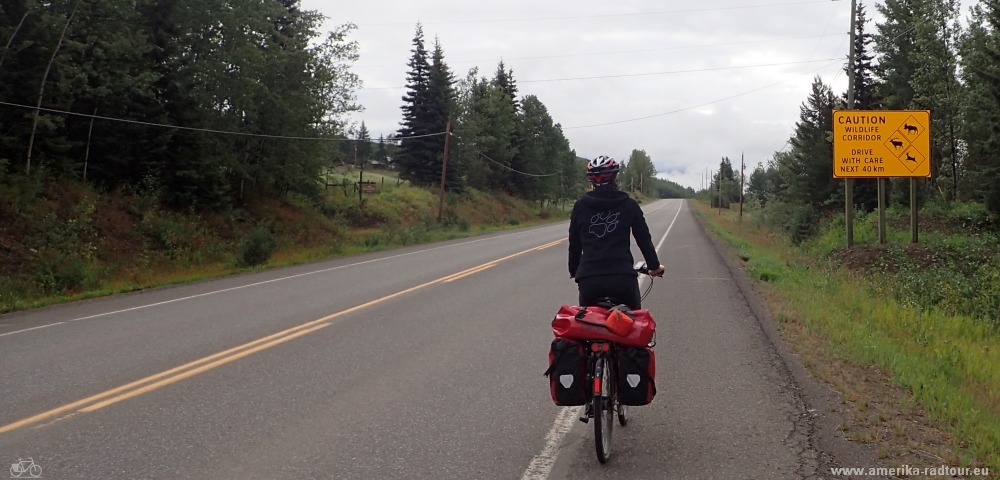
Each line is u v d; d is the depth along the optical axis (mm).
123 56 24297
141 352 8188
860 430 5168
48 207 20000
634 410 5781
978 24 27781
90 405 5965
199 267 21344
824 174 36969
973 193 28906
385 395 6262
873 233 25703
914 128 20734
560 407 5883
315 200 37594
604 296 4773
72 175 22359
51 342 8984
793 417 5508
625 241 4848
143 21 25547
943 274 16812
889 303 13023
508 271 17375
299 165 32281
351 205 44500
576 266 5117
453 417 5621
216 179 26859
